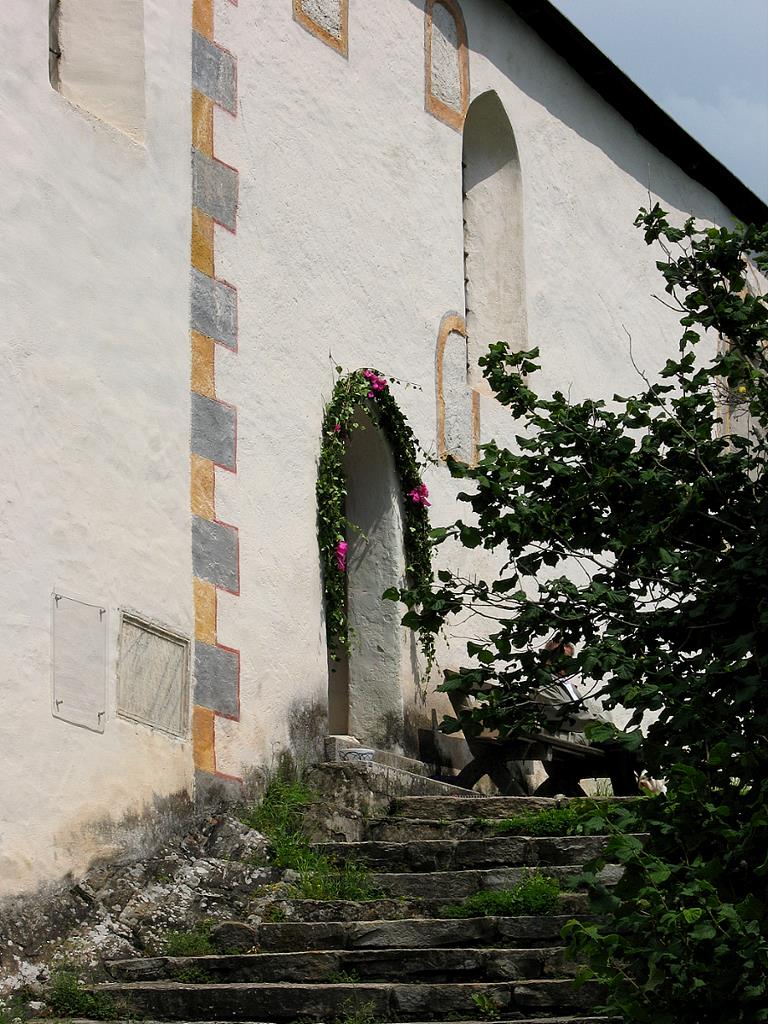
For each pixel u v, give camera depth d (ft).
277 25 41.34
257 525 37.65
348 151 43.83
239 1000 26.73
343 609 40.93
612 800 33.53
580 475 26.30
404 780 38.09
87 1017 26.96
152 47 36.40
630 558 25.85
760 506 25.12
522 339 52.06
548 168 54.54
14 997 27.40
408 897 30.91
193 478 35.70
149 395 34.60
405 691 43.55
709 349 63.10
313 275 41.47
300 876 32.14
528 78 53.78
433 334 46.85
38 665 30.50
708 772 21.95
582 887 28.96
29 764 29.91
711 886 19.72
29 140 32.14
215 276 37.50
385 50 46.21
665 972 20.06
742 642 22.85
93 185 33.78
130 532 33.42
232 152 38.78
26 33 32.35
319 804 36.01
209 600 35.65
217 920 30.78
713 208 64.80
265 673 37.17
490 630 47.75
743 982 19.60
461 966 27.09
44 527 31.17
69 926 29.71
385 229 45.09
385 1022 26.02
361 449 44.11
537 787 48.78
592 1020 24.79
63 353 32.30
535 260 53.26
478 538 26.27
